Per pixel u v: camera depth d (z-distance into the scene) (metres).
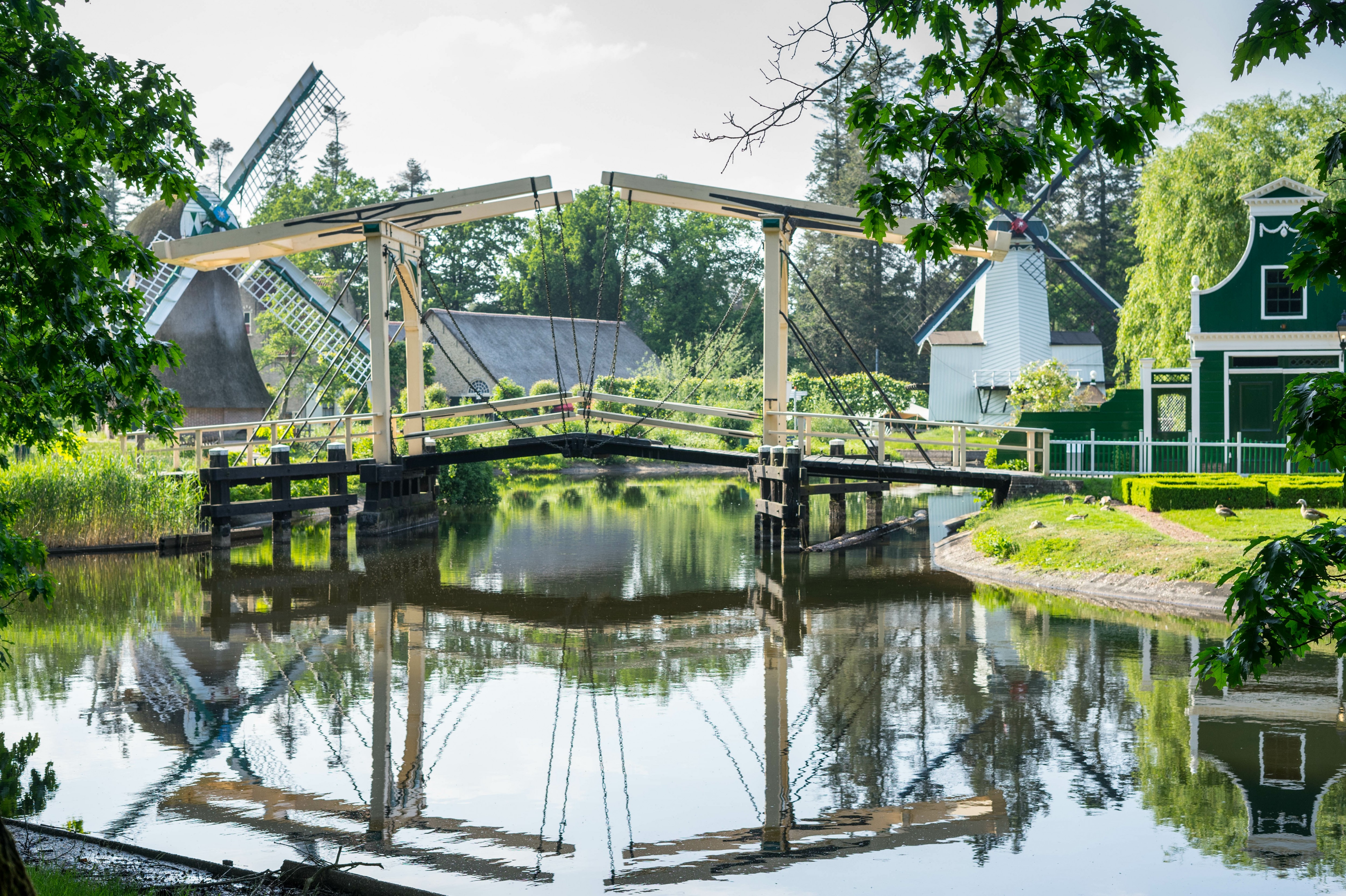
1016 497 21.89
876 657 11.91
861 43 5.23
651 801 7.64
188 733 9.27
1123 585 15.36
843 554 20.09
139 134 6.61
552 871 6.47
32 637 13.14
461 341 24.75
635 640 13.07
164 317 36.75
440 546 21.88
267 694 10.56
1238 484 19.53
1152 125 4.43
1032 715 9.54
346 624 14.06
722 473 47.00
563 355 53.75
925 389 62.22
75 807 7.52
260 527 24.42
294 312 39.19
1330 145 3.77
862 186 4.72
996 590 16.09
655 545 21.78
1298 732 8.90
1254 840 6.73
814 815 7.34
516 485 39.84
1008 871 6.38
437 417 25.08
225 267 39.19
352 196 58.94
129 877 6.07
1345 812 7.16
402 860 6.64
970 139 4.54
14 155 5.97
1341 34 3.71
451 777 8.17
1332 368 24.69
